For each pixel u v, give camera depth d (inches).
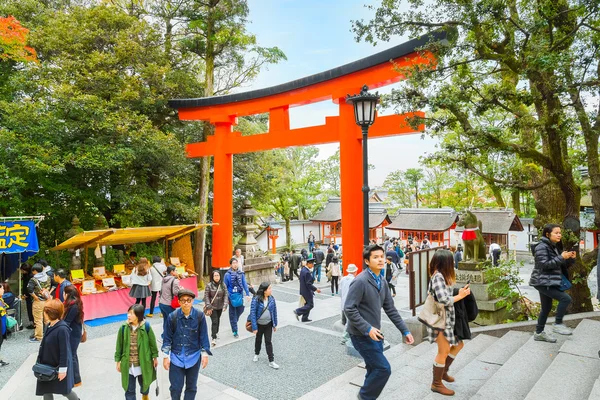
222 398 229.3
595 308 392.5
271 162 815.7
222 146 575.2
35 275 350.0
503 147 258.7
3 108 434.9
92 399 230.2
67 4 622.2
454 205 1188.5
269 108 529.0
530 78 240.1
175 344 191.9
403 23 269.7
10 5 510.6
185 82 637.3
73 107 454.6
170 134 542.0
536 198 326.6
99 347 326.6
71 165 509.7
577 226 272.8
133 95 501.7
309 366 280.1
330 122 472.1
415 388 186.7
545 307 218.2
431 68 270.8
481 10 235.5
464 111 265.3
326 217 1549.0
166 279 350.9
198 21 610.5
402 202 1592.0
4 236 355.6
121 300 443.8
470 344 244.8
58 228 556.1
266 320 276.8
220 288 331.3
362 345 151.6
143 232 445.4
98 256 478.9
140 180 576.4
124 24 544.4
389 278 528.1
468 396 173.0
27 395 236.5
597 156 258.2
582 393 152.3
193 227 498.6
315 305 482.6
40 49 514.9
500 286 303.0
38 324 344.2
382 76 419.2
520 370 185.8
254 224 681.6
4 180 400.5
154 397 229.0
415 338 263.9
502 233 1067.9
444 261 170.7
